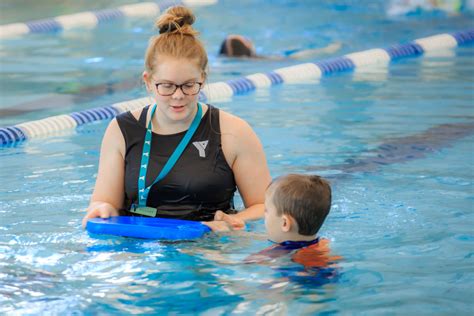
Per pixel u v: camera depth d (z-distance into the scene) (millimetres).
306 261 3309
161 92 3615
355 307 2844
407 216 3959
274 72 8359
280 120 6305
